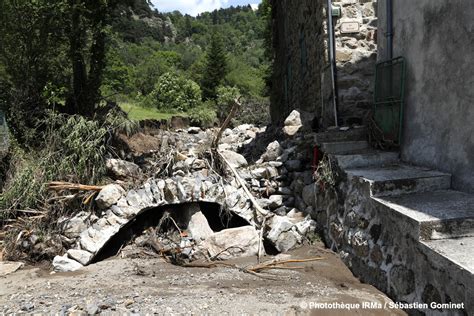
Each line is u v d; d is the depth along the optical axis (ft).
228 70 123.13
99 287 15.03
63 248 19.01
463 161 13.73
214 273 16.19
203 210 21.84
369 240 14.16
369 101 23.61
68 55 30.27
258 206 19.89
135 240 20.11
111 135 25.95
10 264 17.88
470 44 13.11
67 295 14.30
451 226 11.19
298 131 25.90
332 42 23.41
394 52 18.56
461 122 13.75
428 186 14.40
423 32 15.90
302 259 16.98
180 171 21.25
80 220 19.24
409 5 16.98
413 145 16.84
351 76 23.53
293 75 36.22
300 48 31.91
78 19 29.68
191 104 89.76
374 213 14.08
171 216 20.66
